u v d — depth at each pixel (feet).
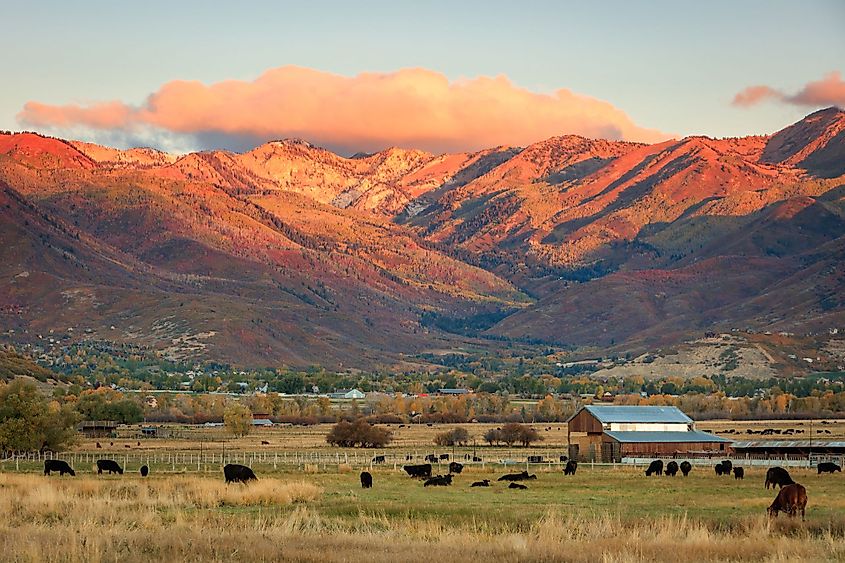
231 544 158.51
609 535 180.86
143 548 154.92
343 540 167.94
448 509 240.94
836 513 229.25
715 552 158.40
